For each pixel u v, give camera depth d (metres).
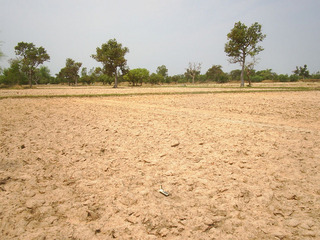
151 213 2.94
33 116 10.62
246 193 3.41
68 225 2.70
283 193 3.38
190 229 2.62
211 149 5.52
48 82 96.31
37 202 3.19
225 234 2.52
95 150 5.55
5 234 2.51
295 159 4.73
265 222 2.72
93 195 3.39
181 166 4.51
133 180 3.93
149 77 79.06
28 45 54.12
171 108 13.56
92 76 87.94
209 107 13.84
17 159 4.86
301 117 9.91
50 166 4.52
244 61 41.78
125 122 9.15
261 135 6.82
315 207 3.01
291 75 79.25
